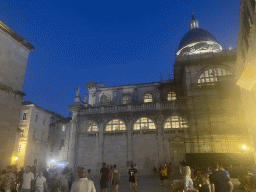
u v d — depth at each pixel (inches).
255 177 461.7
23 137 1407.5
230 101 1121.4
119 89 1616.6
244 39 536.1
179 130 1197.7
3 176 355.9
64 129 1644.9
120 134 1269.7
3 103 526.9
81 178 218.5
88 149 1284.4
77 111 1379.2
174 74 1402.6
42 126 1590.8
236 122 1080.2
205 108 1135.6
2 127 515.8
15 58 581.9
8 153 523.5
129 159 1199.6
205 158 799.1
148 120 1277.1
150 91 1553.9
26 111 1494.8
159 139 1203.9
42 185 360.5
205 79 1228.5
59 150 1578.5
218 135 1074.7
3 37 547.5
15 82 572.4
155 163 1161.4
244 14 480.4
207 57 1218.0
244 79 434.0
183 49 1669.5
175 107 1241.4
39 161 1492.4
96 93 1642.5
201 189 264.8
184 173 251.9
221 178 258.1
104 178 460.1
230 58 1208.2
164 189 593.0
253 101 533.6
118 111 1309.1
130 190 590.2
